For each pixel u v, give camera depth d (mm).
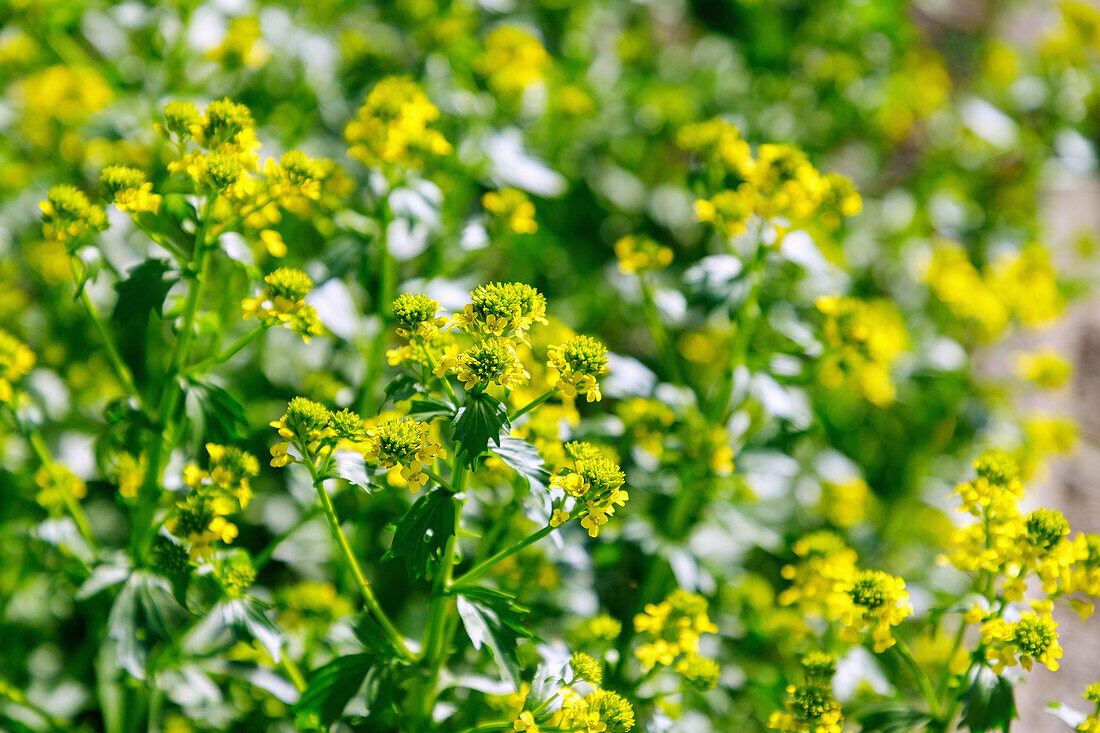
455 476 1362
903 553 1761
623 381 1509
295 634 1484
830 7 2297
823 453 1673
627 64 2299
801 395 1555
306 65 1661
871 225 2230
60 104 1750
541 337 1540
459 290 1513
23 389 1566
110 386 1632
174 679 1493
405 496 1474
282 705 1519
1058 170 2221
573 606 1518
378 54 1758
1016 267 1923
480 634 1365
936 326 1926
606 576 1543
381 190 1498
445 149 1490
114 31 1703
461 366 1340
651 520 1532
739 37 2336
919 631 1620
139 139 1614
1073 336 2189
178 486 1443
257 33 1648
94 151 1677
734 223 1491
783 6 2309
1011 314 1809
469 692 1467
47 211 1399
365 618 1410
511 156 1615
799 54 2275
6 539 1562
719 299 1494
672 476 1533
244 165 1412
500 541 1499
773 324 1527
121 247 1591
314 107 1697
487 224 1516
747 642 1569
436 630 1390
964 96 2586
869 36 2330
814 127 2213
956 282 1785
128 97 1633
